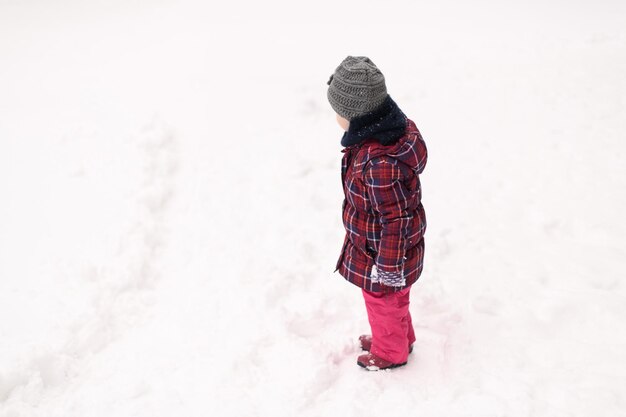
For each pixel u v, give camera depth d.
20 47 6.64
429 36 7.09
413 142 2.02
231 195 3.94
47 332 2.81
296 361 2.68
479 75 5.81
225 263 3.39
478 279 3.22
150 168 4.00
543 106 5.12
